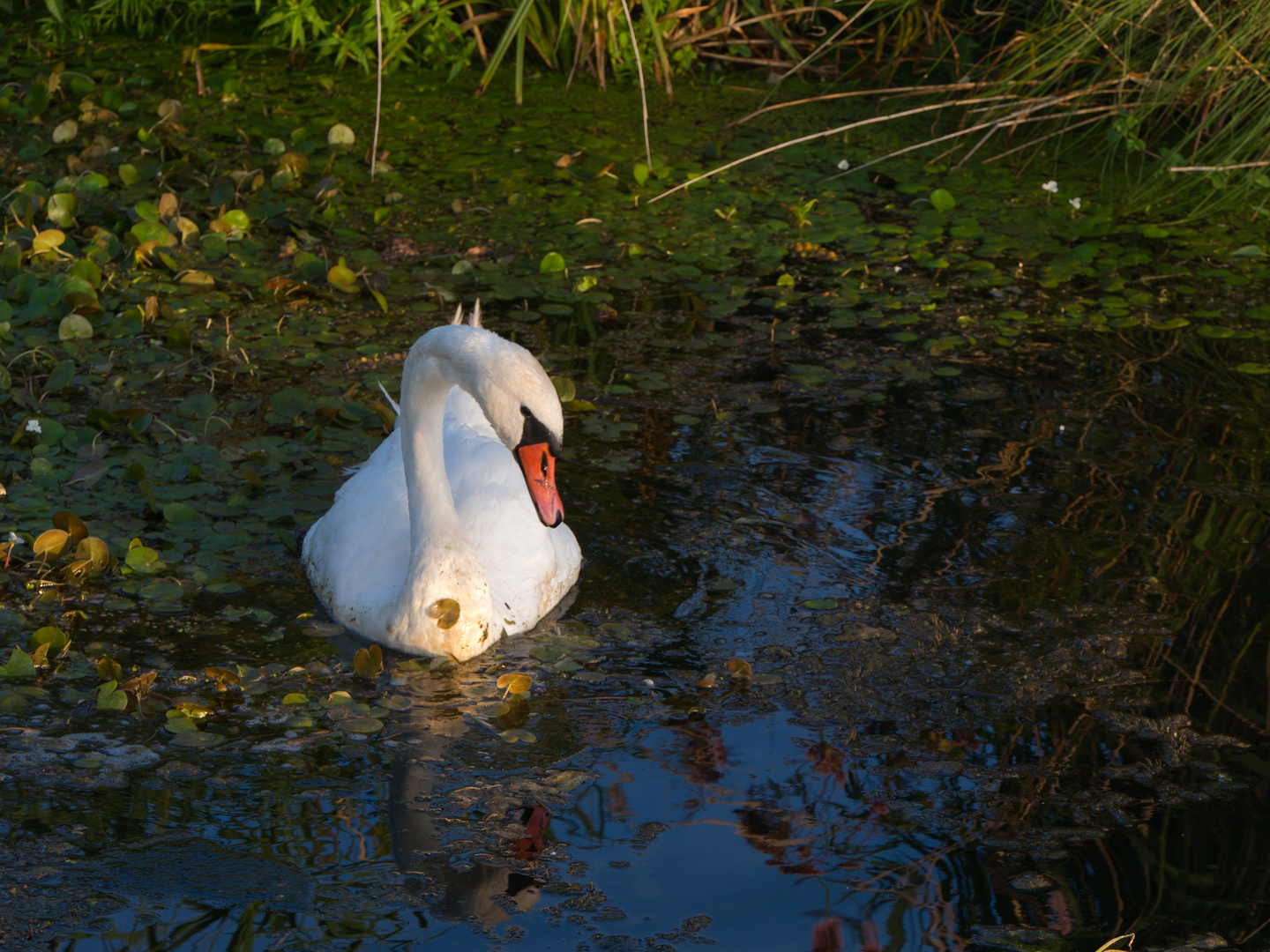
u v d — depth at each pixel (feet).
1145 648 22.76
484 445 25.84
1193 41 43.06
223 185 40.01
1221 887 17.56
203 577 23.95
